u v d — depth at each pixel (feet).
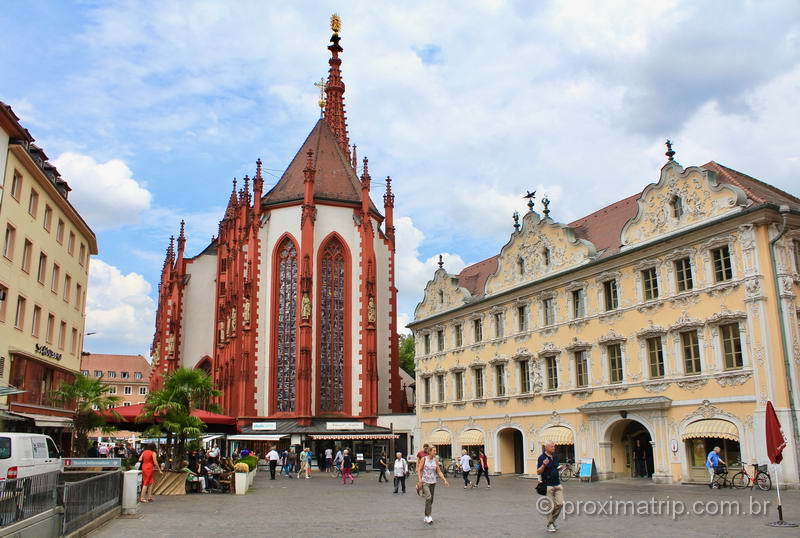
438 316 201.67
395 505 94.22
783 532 60.49
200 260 306.76
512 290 170.91
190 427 121.29
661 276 132.05
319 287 252.62
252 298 250.78
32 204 146.20
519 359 167.02
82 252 188.96
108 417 122.93
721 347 119.24
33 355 144.05
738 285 116.98
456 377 193.57
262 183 261.24
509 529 65.92
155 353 324.80
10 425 135.13
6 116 125.39
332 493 119.34
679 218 129.70
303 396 236.43
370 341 248.52
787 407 107.55
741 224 116.88
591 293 148.36
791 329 110.42
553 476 63.21
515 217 176.35
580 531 63.67
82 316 188.85
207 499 105.60
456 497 107.65
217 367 276.21
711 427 117.80
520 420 165.48
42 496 52.95
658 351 131.95
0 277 127.75
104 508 72.69
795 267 114.93
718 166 133.28
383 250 270.87
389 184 279.90
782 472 105.60
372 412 242.17
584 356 149.07
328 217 260.21
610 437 141.08
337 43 337.93
